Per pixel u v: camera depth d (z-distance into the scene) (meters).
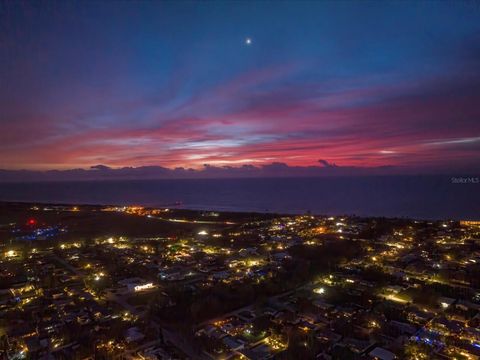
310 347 59.56
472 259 111.62
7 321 74.31
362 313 72.56
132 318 75.62
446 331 65.69
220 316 76.19
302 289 89.94
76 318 74.94
